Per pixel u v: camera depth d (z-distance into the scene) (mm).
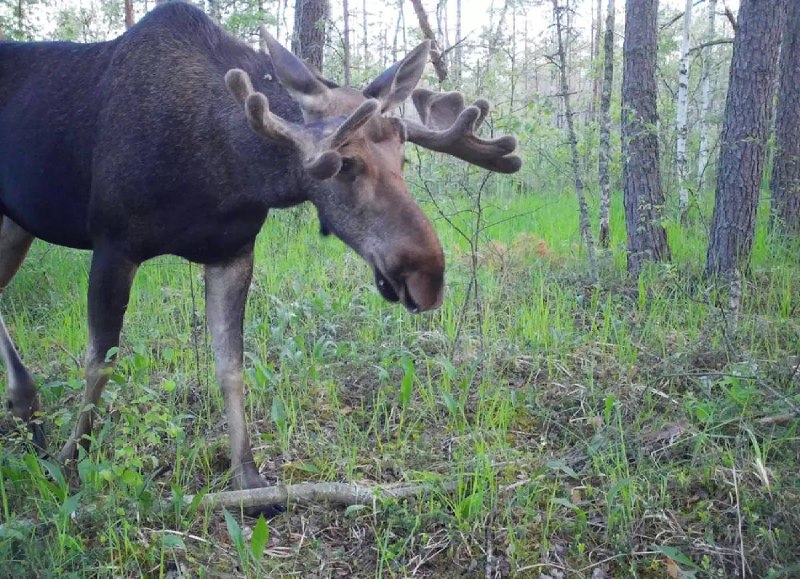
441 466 2910
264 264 5250
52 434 3047
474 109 2557
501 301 4629
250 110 2285
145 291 4832
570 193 8641
